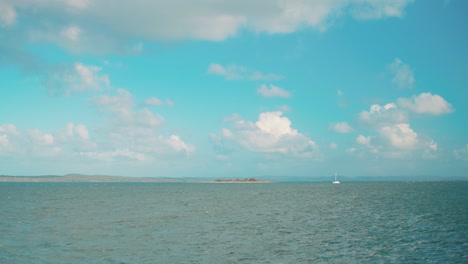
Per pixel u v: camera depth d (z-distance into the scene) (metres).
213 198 132.50
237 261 35.81
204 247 41.75
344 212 79.31
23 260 35.44
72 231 51.84
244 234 50.34
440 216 69.94
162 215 72.25
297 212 79.62
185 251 39.72
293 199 125.88
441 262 35.66
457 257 37.56
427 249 41.22
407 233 51.38
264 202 110.88
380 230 54.12
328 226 58.16
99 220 63.91
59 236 47.75
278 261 35.94
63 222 60.97
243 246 42.50
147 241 44.81
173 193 176.00
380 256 38.03
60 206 92.31
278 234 50.53
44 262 34.78
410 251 40.25
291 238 47.62
